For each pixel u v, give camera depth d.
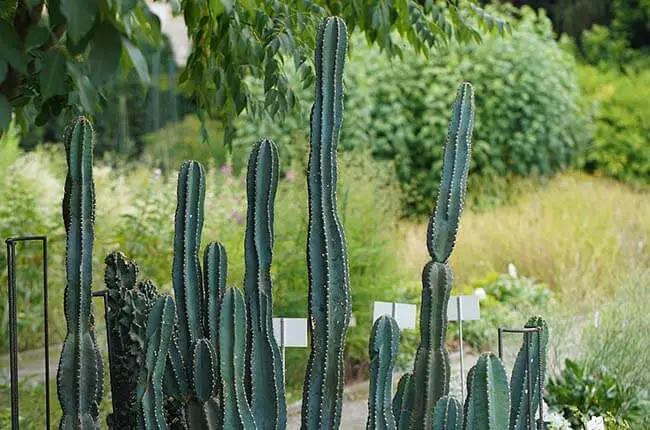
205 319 2.90
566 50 14.94
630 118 12.88
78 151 2.73
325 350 2.73
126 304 3.12
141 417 2.65
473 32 4.66
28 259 6.84
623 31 15.27
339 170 6.50
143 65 2.37
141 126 13.68
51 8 2.62
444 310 2.81
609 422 4.31
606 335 4.99
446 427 2.65
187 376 2.75
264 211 2.79
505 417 2.53
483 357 2.54
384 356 2.70
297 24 4.08
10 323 3.19
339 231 2.74
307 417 2.74
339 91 2.75
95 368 2.76
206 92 4.39
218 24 3.90
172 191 7.30
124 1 2.24
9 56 2.51
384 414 2.71
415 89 11.38
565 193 10.41
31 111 4.35
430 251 2.81
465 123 2.84
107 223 7.12
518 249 8.23
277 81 4.04
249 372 2.77
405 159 11.13
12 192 7.04
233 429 2.62
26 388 5.55
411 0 4.39
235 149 10.63
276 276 6.02
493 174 11.16
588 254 7.87
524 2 15.99
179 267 2.88
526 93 11.51
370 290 6.11
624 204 9.98
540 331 3.03
